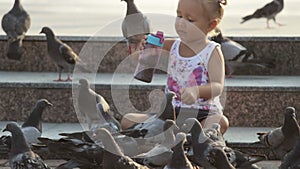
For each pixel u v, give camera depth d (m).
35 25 10.94
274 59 9.20
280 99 8.37
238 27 11.00
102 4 13.38
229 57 9.11
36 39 9.30
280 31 10.48
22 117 8.53
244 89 8.34
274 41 9.30
